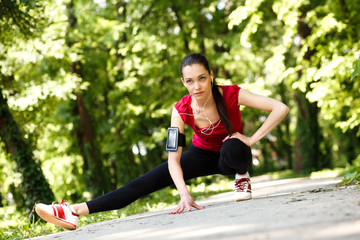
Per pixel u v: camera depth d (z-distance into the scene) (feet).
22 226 14.96
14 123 25.48
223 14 42.75
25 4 19.17
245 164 10.62
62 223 10.14
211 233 5.31
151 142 42.80
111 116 47.06
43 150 46.57
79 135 43.34
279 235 4.44
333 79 31.89
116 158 46.03
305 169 56.24
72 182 47.98
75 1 40.81
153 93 42.93
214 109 10.32
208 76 9.75
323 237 4.05
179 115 10.60
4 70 29.48
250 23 29.09
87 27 39.91
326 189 11.35
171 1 39.32
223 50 47.19
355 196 7.84
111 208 10.46
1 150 26.76
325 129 64.28
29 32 24.95
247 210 7.69
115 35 37.99
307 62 30.99
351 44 29.45
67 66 39.22
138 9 39.65
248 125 58.70
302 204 7.44
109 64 42.39
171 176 10.28
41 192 25.30
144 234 6.40
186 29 41.52
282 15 28.76
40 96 30.78
